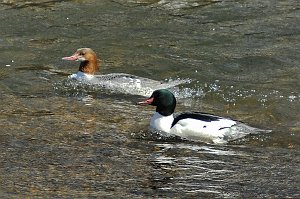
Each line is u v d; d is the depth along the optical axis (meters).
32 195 12.56
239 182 13.38
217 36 22.84
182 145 15.40
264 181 13.47
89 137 15.70
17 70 20.52
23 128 16.09
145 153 14.88
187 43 22.38
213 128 15.83
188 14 24.58
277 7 25.23
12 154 14.56
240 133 15.94
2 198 12.38
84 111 17.52
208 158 14.66
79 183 13.20
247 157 14.75
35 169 13.84
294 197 12.70
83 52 20.19
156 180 13.44
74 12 24.70
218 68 20.72
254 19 24.17
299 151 15.15
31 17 24.25
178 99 18.67
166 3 25.56
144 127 16.44
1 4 25.41
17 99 18.25
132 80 19.42
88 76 19.80
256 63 21.02
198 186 13.13
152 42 22.44
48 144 15.19
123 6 25.23
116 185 13.13
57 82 19.75
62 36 22.89
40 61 21.25
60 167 13.97
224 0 25.86
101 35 22.92
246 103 18.45
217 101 18.64
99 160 14.40
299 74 20.31
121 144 15.34
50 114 17.17
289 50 21.89
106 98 18.70
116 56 21.59
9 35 22.95
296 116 17.55
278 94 18.92
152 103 16.28
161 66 20.91
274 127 16.69
